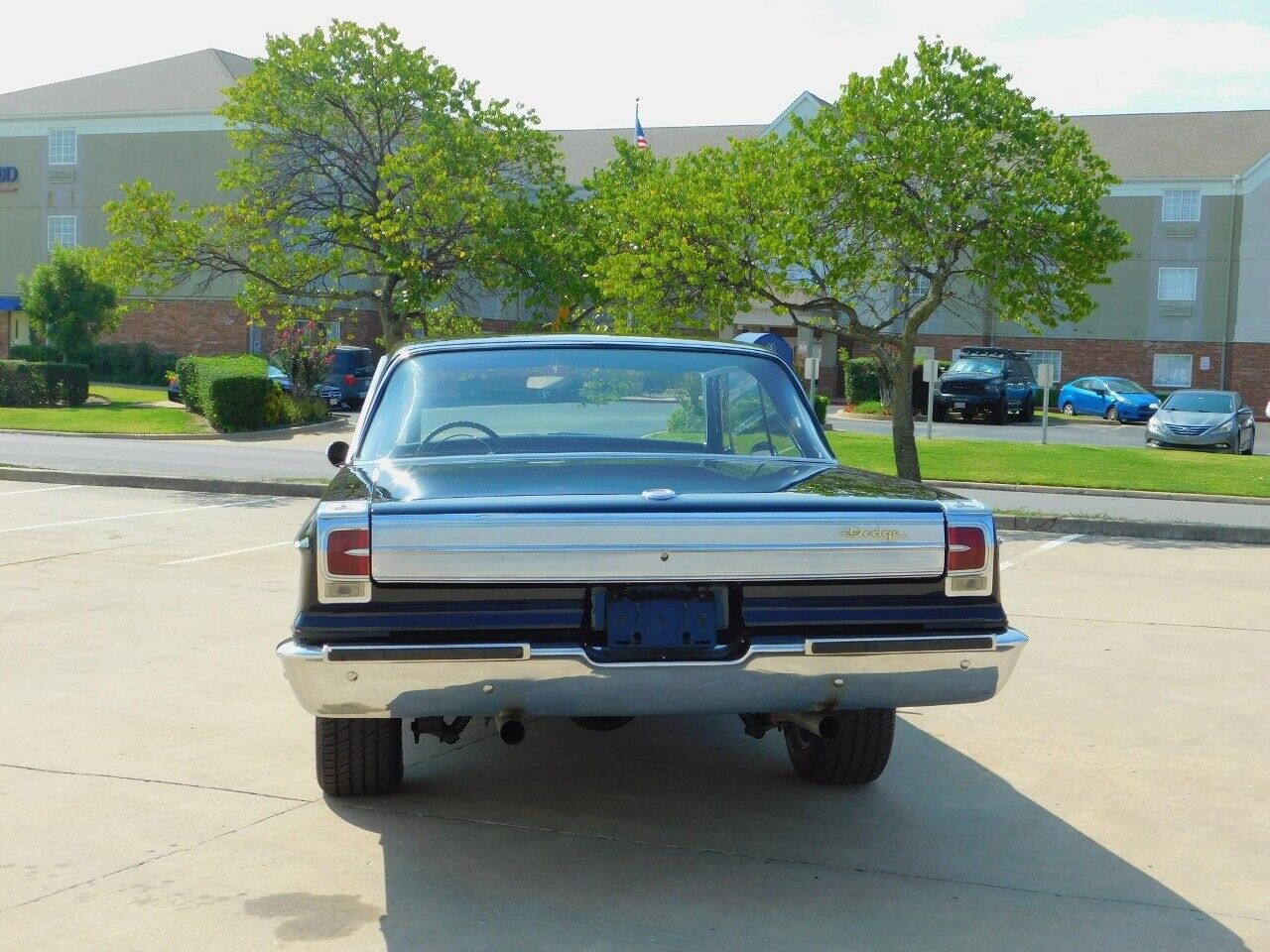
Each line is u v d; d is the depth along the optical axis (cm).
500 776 531
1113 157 5159
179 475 1791
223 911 393
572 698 397
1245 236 4956
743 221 1739
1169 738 600
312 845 448
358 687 389
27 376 3462
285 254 2234
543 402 512
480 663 387
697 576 399
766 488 438
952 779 535
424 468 469
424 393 514
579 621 398
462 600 395
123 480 1755
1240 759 569
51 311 4300
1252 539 1377
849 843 457
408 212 2086
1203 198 4991
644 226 1759
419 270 2048
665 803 498
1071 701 665
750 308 1759
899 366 1723
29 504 1512
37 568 1040
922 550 412
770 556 402
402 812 484
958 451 2411
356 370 3822
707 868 432
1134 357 5106
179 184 4875
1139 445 3178
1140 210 5062
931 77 1633
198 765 539
